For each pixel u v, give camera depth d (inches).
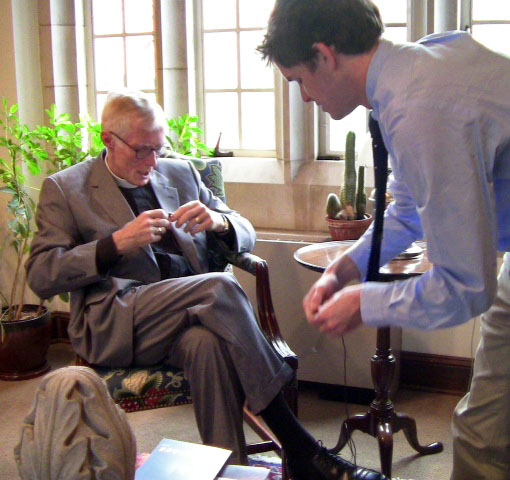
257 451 94.3
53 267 86.8
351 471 83.2
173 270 95.3
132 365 87.7
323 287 62.0
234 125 137.1
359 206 107.9
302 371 120.0
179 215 89.4
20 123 135.0
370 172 103.6
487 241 50.4
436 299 51.8
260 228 130.7
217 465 55.3
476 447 71.1
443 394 120.9
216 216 94.4
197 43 136.5
